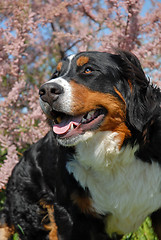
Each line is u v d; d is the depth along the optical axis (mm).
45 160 4168
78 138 3203
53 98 3146
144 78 3338
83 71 3307
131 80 3305
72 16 6445
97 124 3221
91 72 3275
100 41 5410
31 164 4352
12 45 5047
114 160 3293
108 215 3477
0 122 5359
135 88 3273
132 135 3260
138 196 3340
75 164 3383
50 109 3270
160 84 4895
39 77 6824
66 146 3361
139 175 3311
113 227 3584
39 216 4312
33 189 4285
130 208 3393
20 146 5324
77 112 3176
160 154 3252
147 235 4109
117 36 5125
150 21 5223
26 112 5500
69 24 6758
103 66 3311
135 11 4961
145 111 3264
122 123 3258
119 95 3316
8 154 4969
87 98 3189
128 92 3320
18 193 4434
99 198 3363
